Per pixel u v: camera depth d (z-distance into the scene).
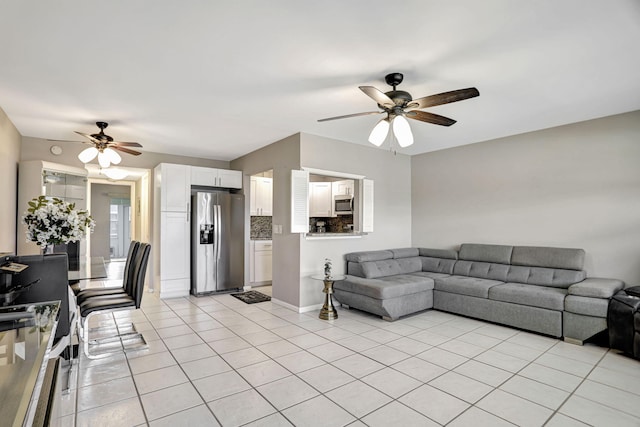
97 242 9.88
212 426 1.98
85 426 1.96
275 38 2.23
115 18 2.00
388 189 5.59
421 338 3.50
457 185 5.32
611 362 2.91
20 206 4.23
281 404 2.22
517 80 2.88
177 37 2.21
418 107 2.74
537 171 4.43
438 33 2.17
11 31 2.12
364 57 2.48
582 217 4.04
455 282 4.37
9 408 0.80
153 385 2.46
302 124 4.11
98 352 3.03
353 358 2.96
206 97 3.24
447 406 2.21
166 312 4.45
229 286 5.71
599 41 2.26
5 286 2.20
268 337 3.49
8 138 3.76
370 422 2.03
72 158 4.90
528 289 3.78
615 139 3.80
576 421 2.04
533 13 1.96
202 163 6.18
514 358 2.99
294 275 4.55
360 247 5.15
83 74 2.74
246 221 6.04
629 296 3.11
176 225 5.38
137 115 3.75
